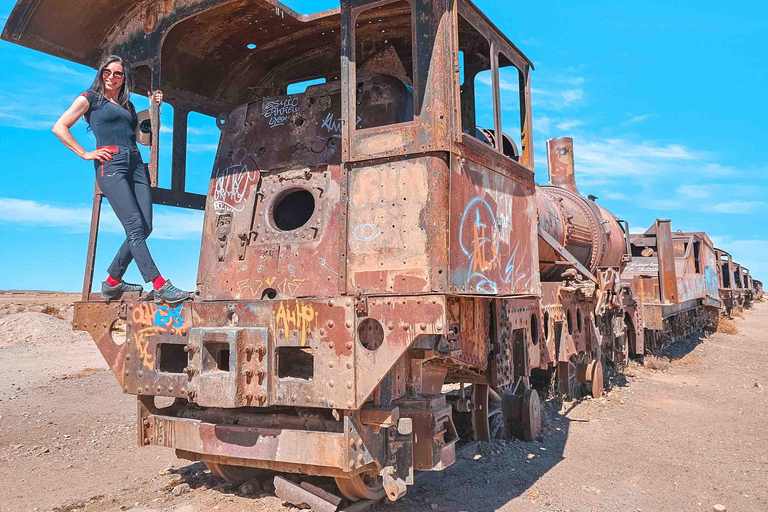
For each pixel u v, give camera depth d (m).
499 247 4.81
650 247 16.05
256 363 3.80
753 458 6.47
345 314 3.62
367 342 3.97
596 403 9.23
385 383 3.96
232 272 4.84
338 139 4.73
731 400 9.85
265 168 4.98
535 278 5.73
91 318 4.61
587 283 8.69
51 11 4.77
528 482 5.42
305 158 4.82
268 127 5.07
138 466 5.86
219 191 5.15
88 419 8.20
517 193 5.35
